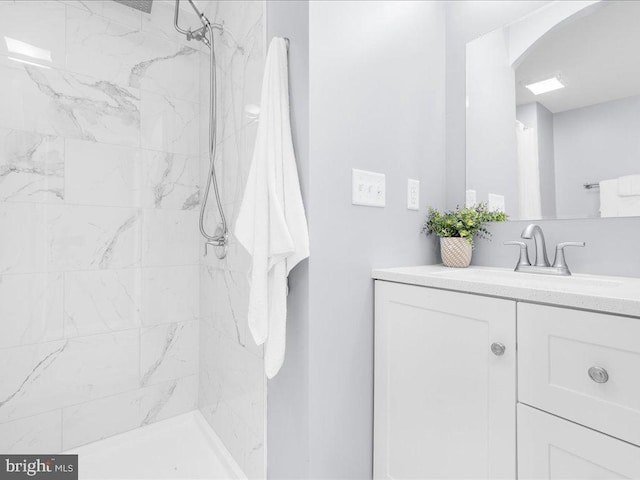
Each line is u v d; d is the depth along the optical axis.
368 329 1.16
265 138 1.03
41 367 1.45
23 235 1.42
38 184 1.45
